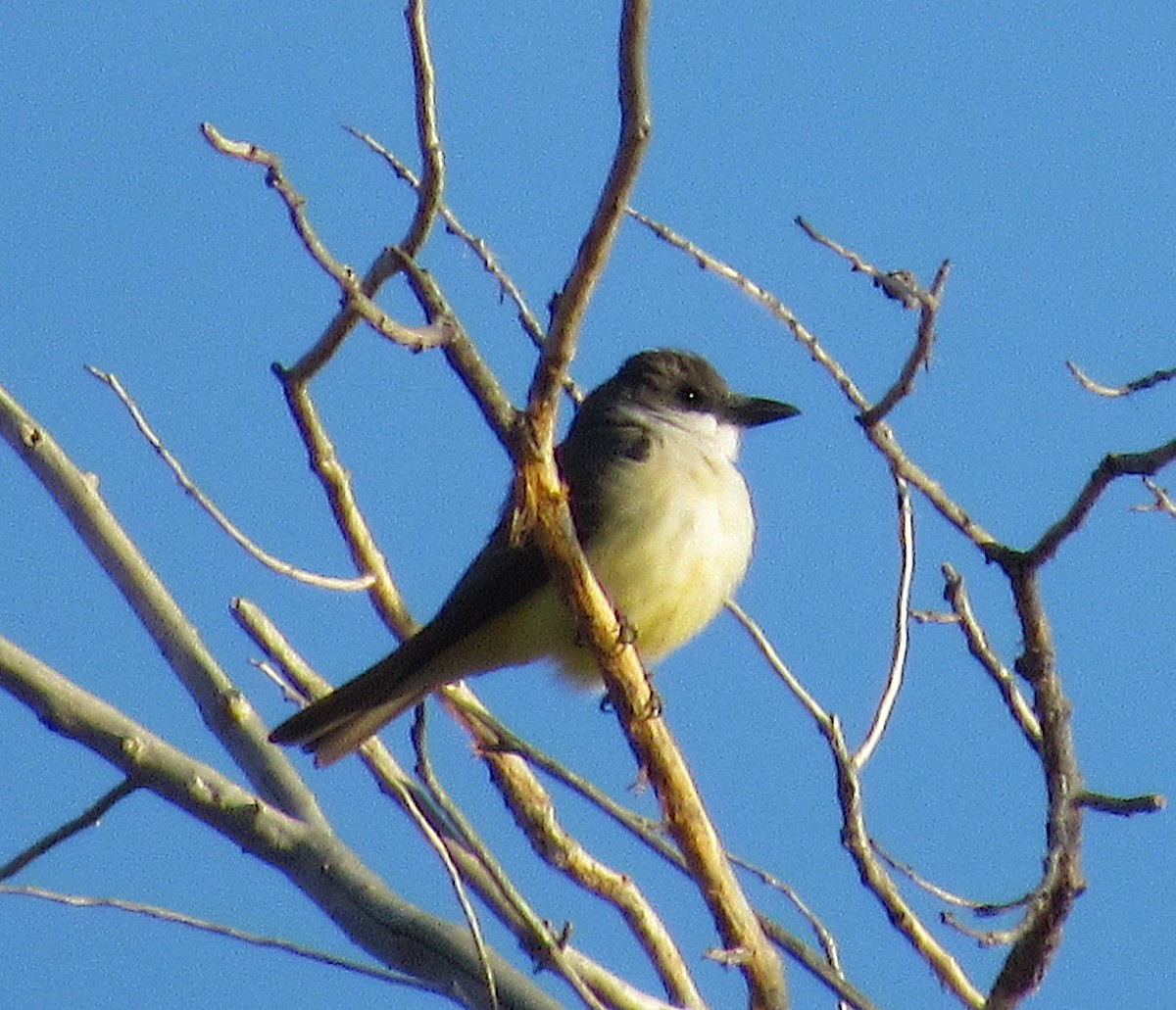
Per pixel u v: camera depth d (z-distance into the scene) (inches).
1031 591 388.5
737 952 386.3
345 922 414.0
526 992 405.1
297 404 471.8
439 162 379.2
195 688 447.8
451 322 354.3
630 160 331.3
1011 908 395.5
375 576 489.4
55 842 397.7
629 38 323.0
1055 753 386.3
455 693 478.0
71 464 463.5
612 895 426.9
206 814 415.5
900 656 422.0
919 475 397.4
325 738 476.7
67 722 410.3
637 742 399.2
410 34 373.4
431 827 392.5
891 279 381.4
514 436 374.3
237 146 328.2
